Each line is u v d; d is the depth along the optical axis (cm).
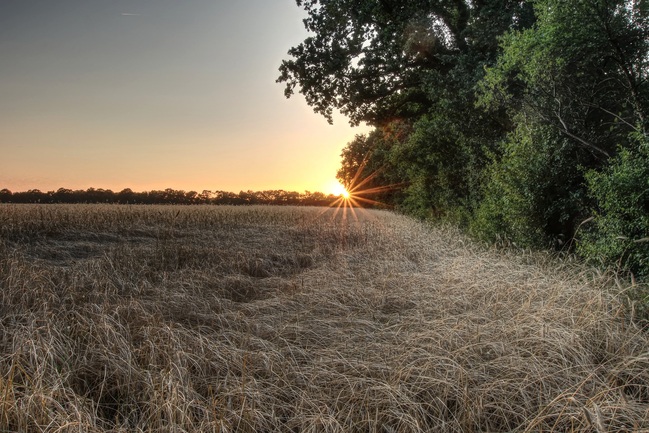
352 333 540
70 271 805
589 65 907
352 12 1709
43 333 475
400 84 1931
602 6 771
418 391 386
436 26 1662
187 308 638
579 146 994
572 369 421
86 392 385
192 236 1459
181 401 351
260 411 354
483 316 570
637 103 824
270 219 2111
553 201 1031
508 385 388
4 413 317
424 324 552
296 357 473
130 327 529
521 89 1175
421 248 1187
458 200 1798
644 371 392
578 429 316
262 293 779
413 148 2062
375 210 4159
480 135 1509
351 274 859
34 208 1964
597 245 760
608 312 527
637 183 671
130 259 941
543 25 865
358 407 363
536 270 782
